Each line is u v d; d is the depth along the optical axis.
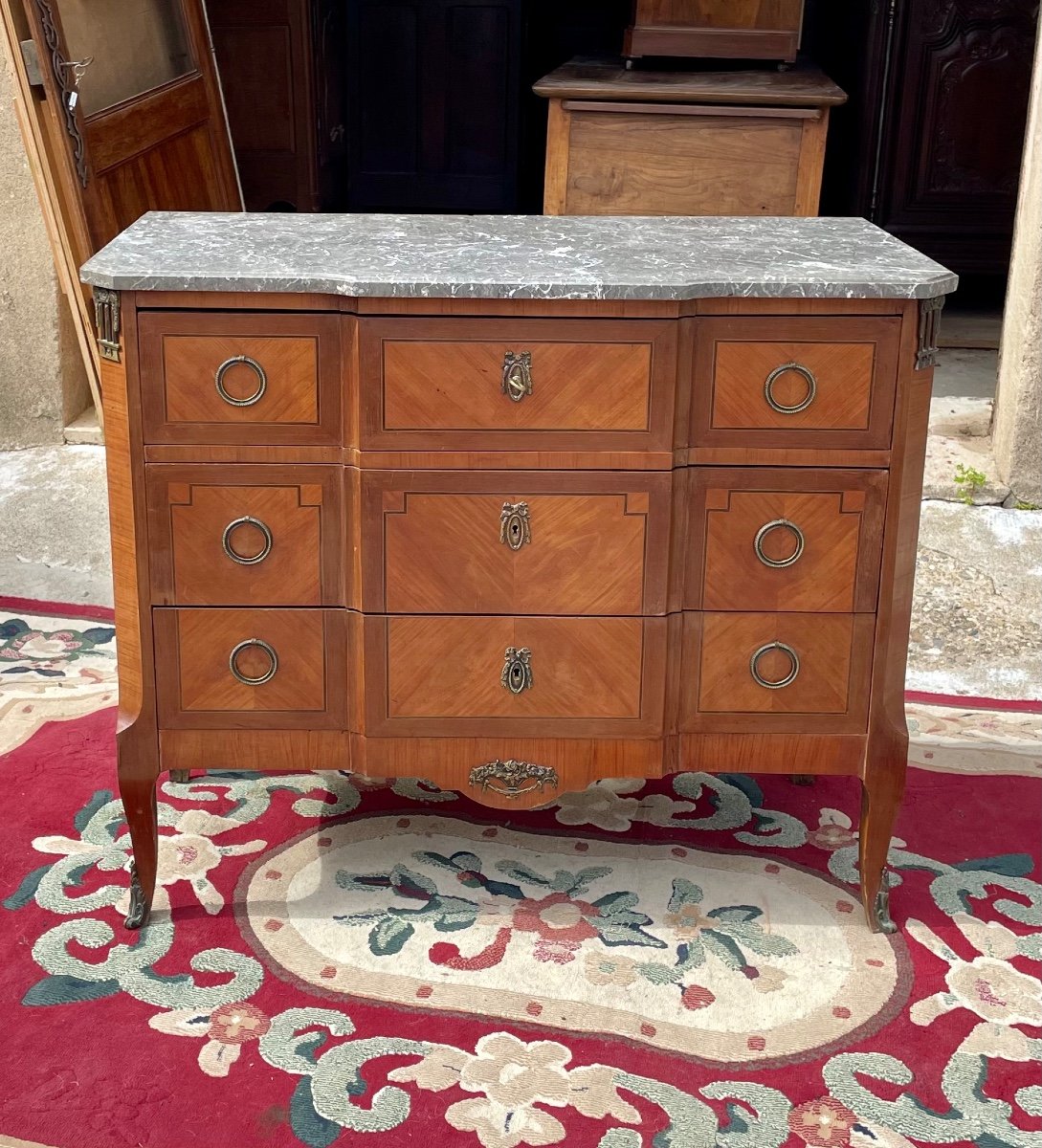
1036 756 2.95
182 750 2.31
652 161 3.94
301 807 2.71
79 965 2.23
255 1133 1.90
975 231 5.70
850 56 5.85
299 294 2.08
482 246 2.35
